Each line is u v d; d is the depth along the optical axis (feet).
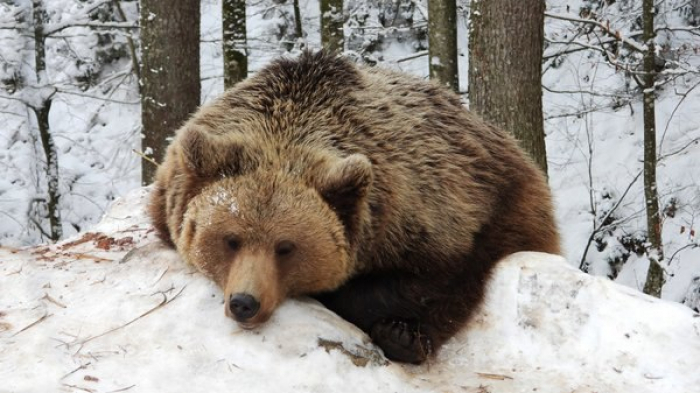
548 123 64.90
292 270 16.83
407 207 18.38
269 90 19.47
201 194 17.22
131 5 71.00
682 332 16.85
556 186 60.90
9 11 61.26
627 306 17.49
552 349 17.57
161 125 44.06
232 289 15.88
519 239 20.99
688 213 55.47
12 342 16.51
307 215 16.66
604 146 62.23
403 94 20.89
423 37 69.72
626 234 56.39
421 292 18.44
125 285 18.83
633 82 64.23
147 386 15.06
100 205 64.39
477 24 35.96
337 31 49.73
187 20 43.83
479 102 36.32
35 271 20.20
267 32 70.38
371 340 17.72
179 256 19.54
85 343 16.47
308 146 17.95
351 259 17.58
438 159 19.47
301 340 16.37
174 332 16.74
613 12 65.62
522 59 35.55
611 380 16.48
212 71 71.26
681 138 59.98
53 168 59.67
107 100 62.95
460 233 19.07
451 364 17.89
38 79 59.06
